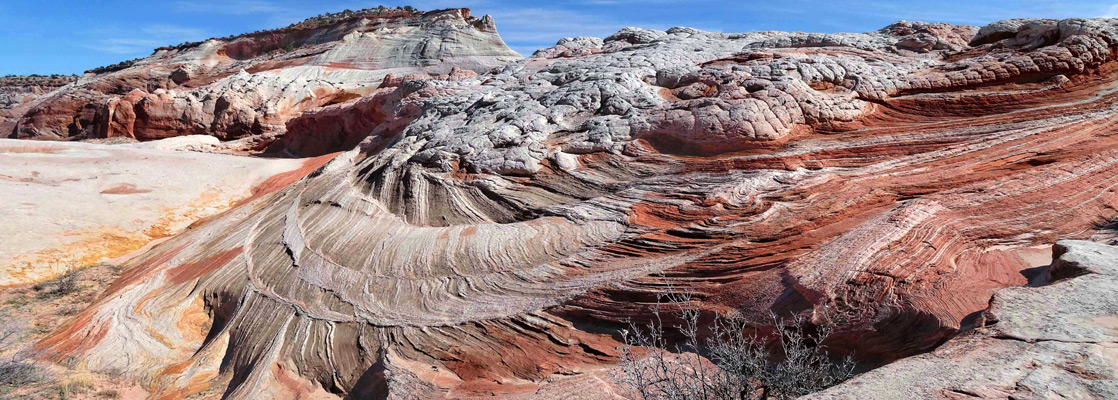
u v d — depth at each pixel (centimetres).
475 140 1487
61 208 1944
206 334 1345
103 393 1138
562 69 1959
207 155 2656
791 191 1045
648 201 1131
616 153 1322
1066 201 878
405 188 1469
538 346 867
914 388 381
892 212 828
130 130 4369
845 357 678
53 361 1264
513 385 809
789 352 605
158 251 1788
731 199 1059
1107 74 1269
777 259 804
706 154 1238
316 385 1016
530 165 1362
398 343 977
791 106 1249
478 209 1323
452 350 919
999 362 402
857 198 966
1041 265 751
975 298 659
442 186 1407
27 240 1753
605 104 1487
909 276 691
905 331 645
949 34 1684
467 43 7275
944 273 704
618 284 882
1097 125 1098
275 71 6688
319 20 8975
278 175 2388
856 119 1268
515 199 1298
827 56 1501
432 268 1134
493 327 928
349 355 1025
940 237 770
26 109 6881
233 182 2327
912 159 1091
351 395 958
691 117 1272
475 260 1109
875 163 1101
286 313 1193
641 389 536
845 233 808
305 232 1463
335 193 1617
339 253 1309
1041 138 1082
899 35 1808
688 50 1952
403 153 1627
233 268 1462
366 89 5256
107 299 1506
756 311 738
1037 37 1369
